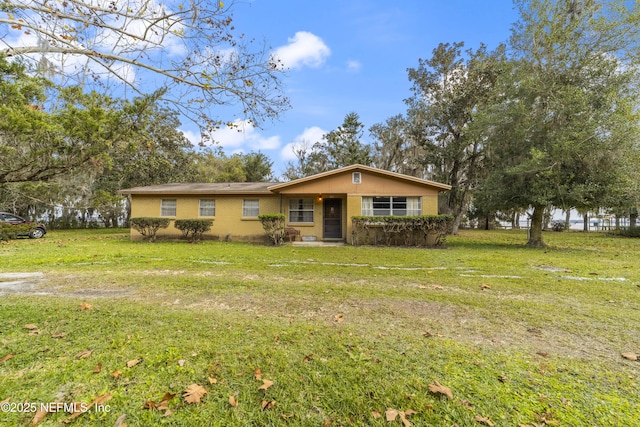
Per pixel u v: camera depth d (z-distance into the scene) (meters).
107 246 11.41
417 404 2.15
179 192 14.09
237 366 2.62
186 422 1.98
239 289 5.11
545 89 11.63
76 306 4.08
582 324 3.67
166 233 14.38
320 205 14.48
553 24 11.88
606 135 10.17
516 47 12.95
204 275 6.21
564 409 2.11
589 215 26.45
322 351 2.89
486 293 5.05
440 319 3.80
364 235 13.05
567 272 6.89
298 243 13.44
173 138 21.45
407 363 2.68
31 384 2.34
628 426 1.95
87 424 1.95
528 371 2.59
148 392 2.27
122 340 3.07
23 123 3.50
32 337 3.13
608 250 11.53
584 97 10.54
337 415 2.06
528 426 1.95
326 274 6.46
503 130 12.59
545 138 11.44
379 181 13.42
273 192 13.86
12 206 14.69
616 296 4.91
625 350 3.01
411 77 20.47
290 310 4.09
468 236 19.00
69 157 3.93
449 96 19.05
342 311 4.07
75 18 3.70
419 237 12.71
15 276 5.99
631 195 10.29
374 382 2.40
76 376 2.45
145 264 7.42
